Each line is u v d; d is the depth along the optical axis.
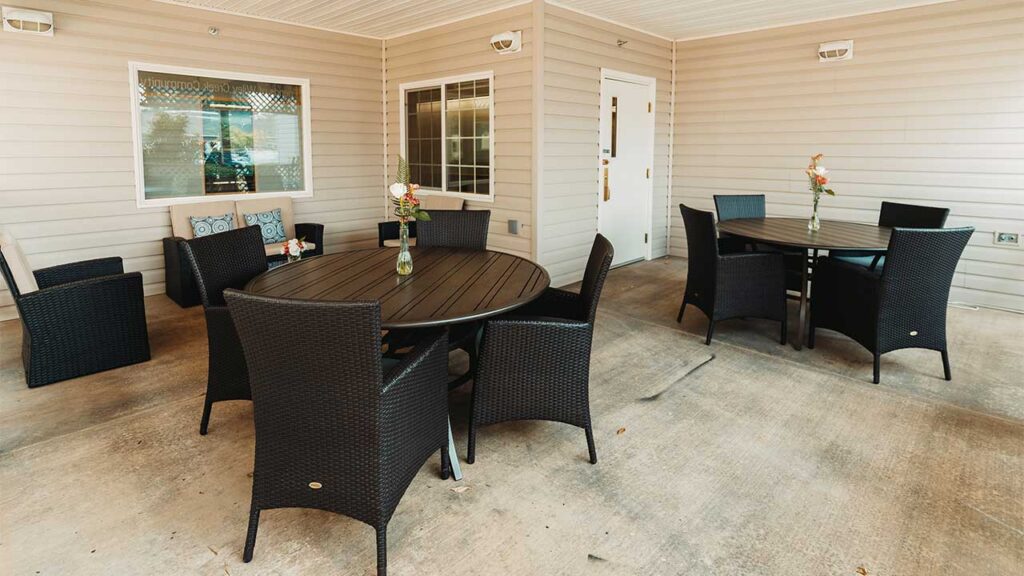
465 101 5.68
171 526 1.97
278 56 5.68
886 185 5.21
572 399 2.36
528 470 2.33
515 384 2.33
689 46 6.34
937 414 2.83
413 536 1.92
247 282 2.85
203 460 2.39
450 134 5.91
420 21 5.66
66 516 2.02
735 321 4.43
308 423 1.70
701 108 6.36
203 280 2.53
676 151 6.66
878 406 2.92
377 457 1.68
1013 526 1.97
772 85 5.79
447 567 1.78
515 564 1.79
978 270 4.84
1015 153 4.55
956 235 3.05
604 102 5.67
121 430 2.65
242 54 5.44
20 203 4.39
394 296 2.39
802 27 5.52
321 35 5.96
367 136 6.54
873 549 1.86
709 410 2.88
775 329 4.23
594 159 5.65
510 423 2.74
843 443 2.54
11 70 4.25
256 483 1.79
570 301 2.79
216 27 5.23
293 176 6.06
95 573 1.75
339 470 1.72
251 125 5.67
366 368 1.60
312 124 6.04
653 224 6.65
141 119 4.96
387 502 1.72
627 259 6.41
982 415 2.82
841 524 1.99
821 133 5.53
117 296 3.35
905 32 4.95
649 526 1.98
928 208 4.09
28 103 4.34
